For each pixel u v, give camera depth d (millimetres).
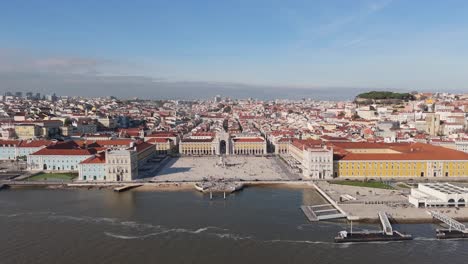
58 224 188500
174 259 149250
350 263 145125
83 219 196625
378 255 151625
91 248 159125
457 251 155000
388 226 176500
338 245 161750
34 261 146625
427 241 165375
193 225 187125
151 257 151000
